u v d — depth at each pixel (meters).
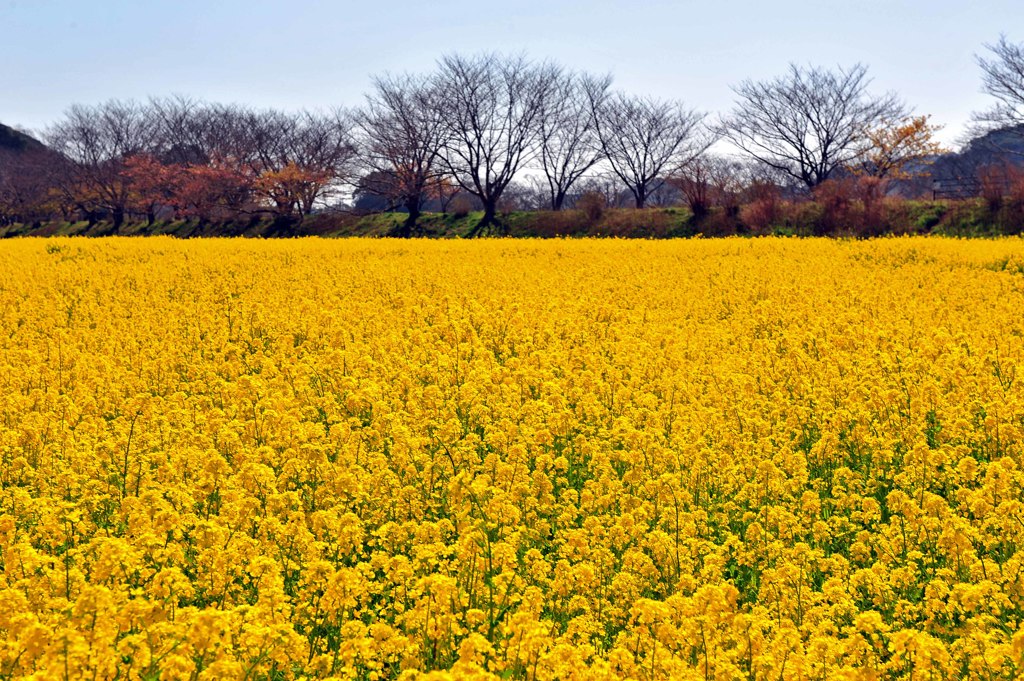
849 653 5.03
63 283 22.31
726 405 10.59
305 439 8.26
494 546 5.98
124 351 14.53
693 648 5.12
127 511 6.51
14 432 8.59
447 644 5.08
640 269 25.75
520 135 73.25
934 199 53.47
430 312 17.48
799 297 20.16
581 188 97.75
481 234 65.75
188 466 7.96
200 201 81.56
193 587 5.64
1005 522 6.70
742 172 90.50
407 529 6.57
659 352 13.74
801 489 8.18
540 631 4.75
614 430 8.89
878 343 14.38
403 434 8.34
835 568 6.41
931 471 7.96
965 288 21.09
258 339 15.59
